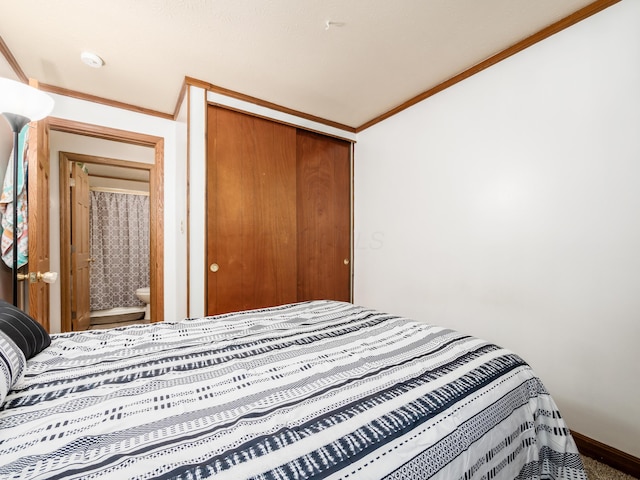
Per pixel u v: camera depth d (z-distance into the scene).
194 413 0.69
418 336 1.24
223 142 2.24
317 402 0.74
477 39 1.71
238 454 0.56
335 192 2.95
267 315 1.58
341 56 1.86
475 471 0.73
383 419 0.68
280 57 1.87
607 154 1.43
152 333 1.27
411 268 2.45
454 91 2.11
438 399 0.77
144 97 2.35
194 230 2.12
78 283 3.17
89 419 0.66
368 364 0.97
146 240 4.68
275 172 2.50
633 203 1.36
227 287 2.26
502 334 1.84
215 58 1.87
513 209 1.79
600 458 1.43
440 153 2.21
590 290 1.49
